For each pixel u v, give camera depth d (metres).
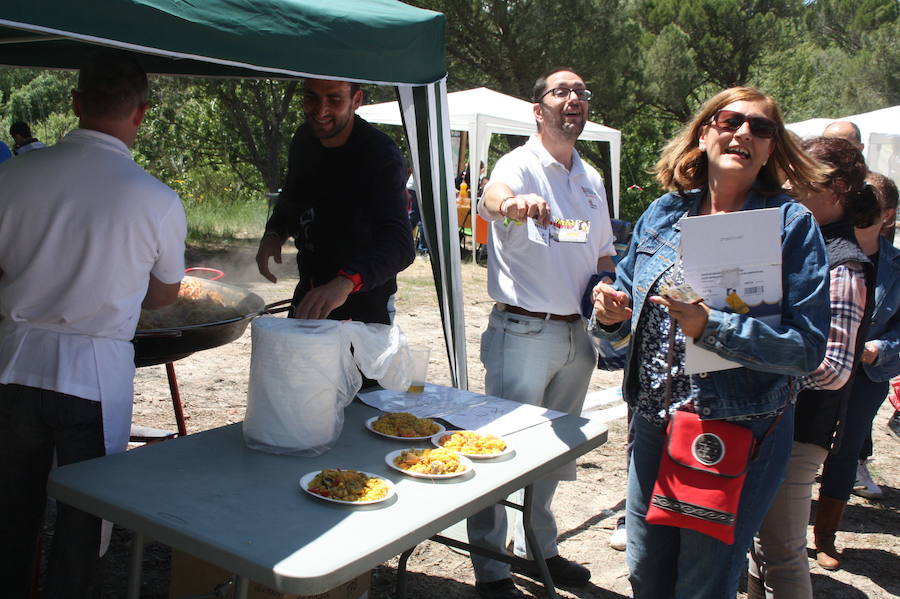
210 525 1.65
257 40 2.05
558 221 2.94
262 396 2.10
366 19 2.46
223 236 12.92
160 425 4.51
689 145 2.17
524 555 3.26
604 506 4.14
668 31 21.92
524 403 2.95
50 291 2.08
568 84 2.96
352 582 2.42
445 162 3.13
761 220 1.86
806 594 2.50
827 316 1.91
